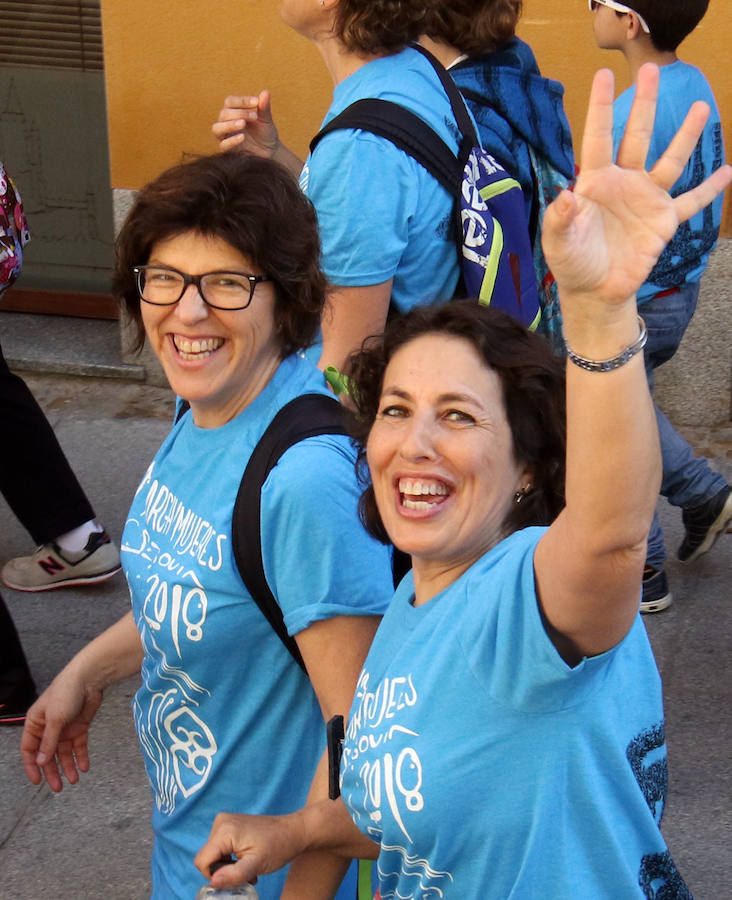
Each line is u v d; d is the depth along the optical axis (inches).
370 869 75.5
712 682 143.5
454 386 58.4
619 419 47.6
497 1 107.1
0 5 221.0
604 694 54.9
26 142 227.6
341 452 68.9
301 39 189.0
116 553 166.4
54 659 151.2
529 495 60.7
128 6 191.6
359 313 98.3
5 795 130.6
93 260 231.8
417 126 98.9
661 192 45.7
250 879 63.5
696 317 191.8
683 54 178.7
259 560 67.6
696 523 155.9
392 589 69.7
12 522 182.4
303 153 196.5
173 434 77.4
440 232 100.7
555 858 55.7
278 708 71.9
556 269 45.7
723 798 126.2
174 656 71.8
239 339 70.0
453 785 55.7
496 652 54.5
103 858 122.7
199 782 74.2
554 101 113.3
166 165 200.8
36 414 157.8
